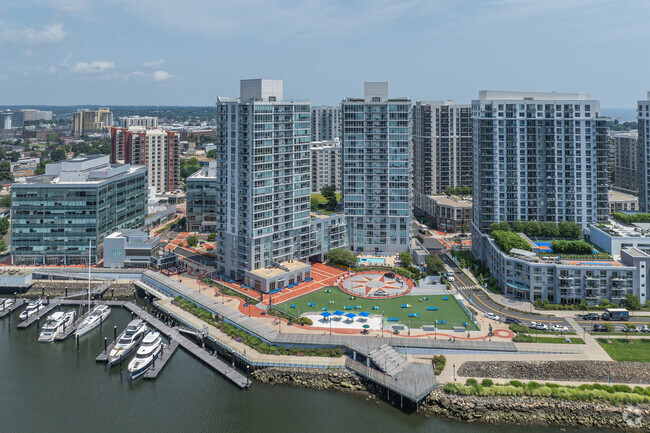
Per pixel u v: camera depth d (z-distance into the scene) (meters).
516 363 154.12
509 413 137.75
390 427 135.12
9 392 150.25
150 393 150.62
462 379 148.25
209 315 191.50
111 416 139.38
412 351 162.75
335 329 177.25
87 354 174.25
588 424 134.88
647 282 193.88
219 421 137.75
